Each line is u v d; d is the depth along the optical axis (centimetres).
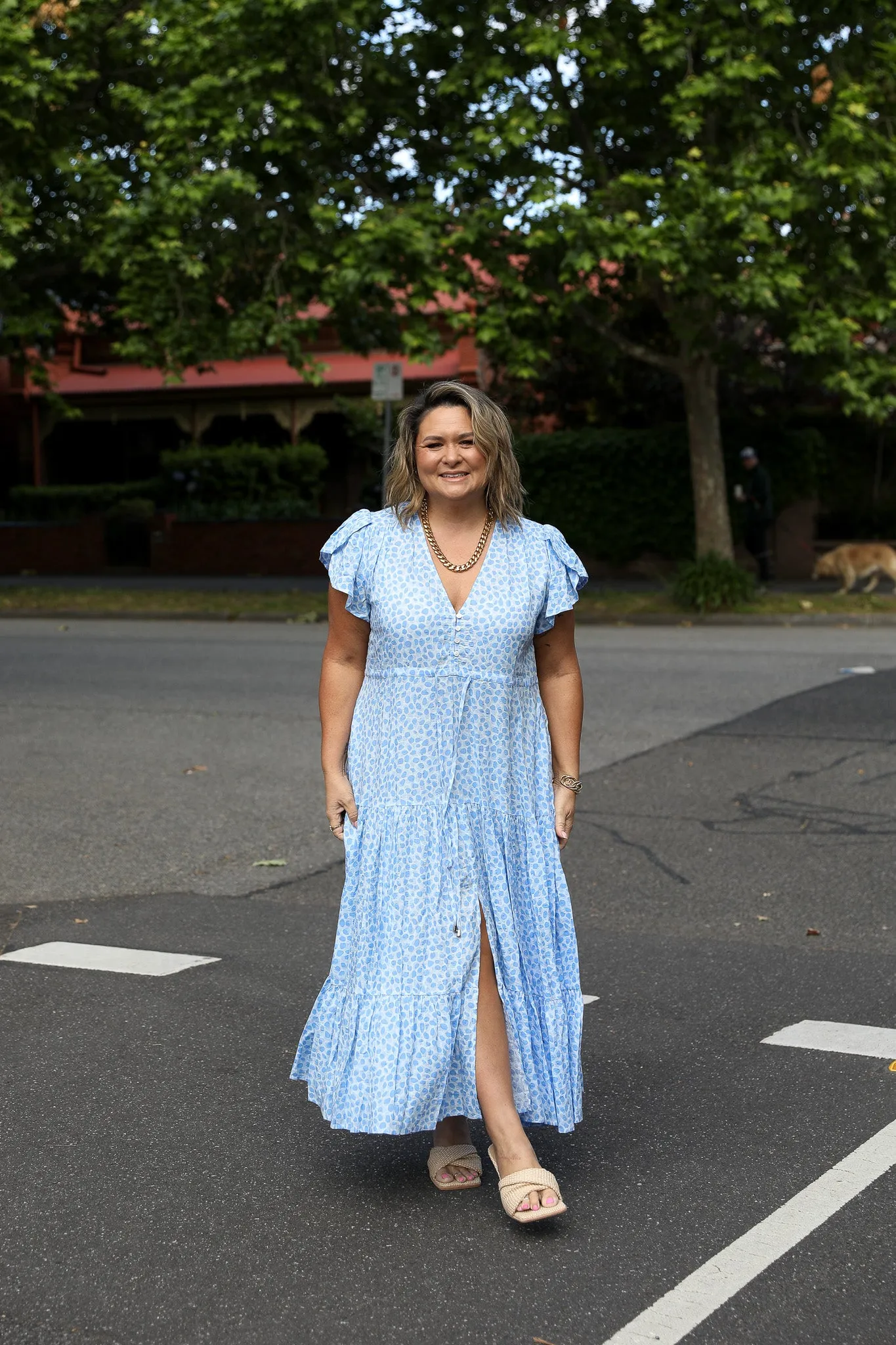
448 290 1762
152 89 2041
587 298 1988
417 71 1848
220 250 1894
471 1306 296
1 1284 306
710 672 1276
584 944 563
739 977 518
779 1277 305
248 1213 340
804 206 1714
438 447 337
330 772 356
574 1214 338
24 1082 419
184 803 810
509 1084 337
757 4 1677
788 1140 377
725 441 2333
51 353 3200
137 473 3412
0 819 773
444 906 337
